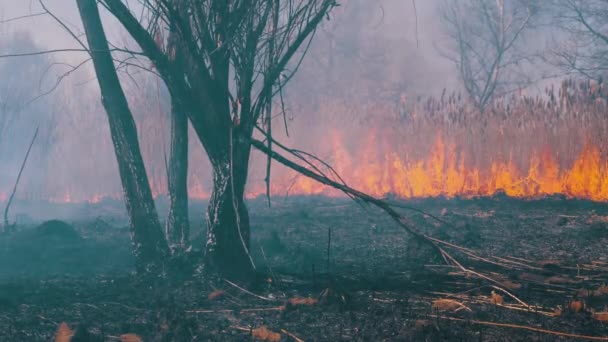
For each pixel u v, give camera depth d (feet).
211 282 20.39
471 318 16.55
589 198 45.42
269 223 38.04
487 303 18.28
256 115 20.33
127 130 22.93
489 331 15.48
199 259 22.11
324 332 15.52
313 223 37.45
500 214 38.78
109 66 23.02
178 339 15.07
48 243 30.42
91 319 16.84
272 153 20.36
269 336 14.98
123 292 20.22
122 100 23.04
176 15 19.51
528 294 19.19
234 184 20.35
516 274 21.88
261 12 20.07
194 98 20.40
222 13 19.72
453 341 14.51
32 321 16.52
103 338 14.78
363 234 33.30
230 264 20.58
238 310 17.72
